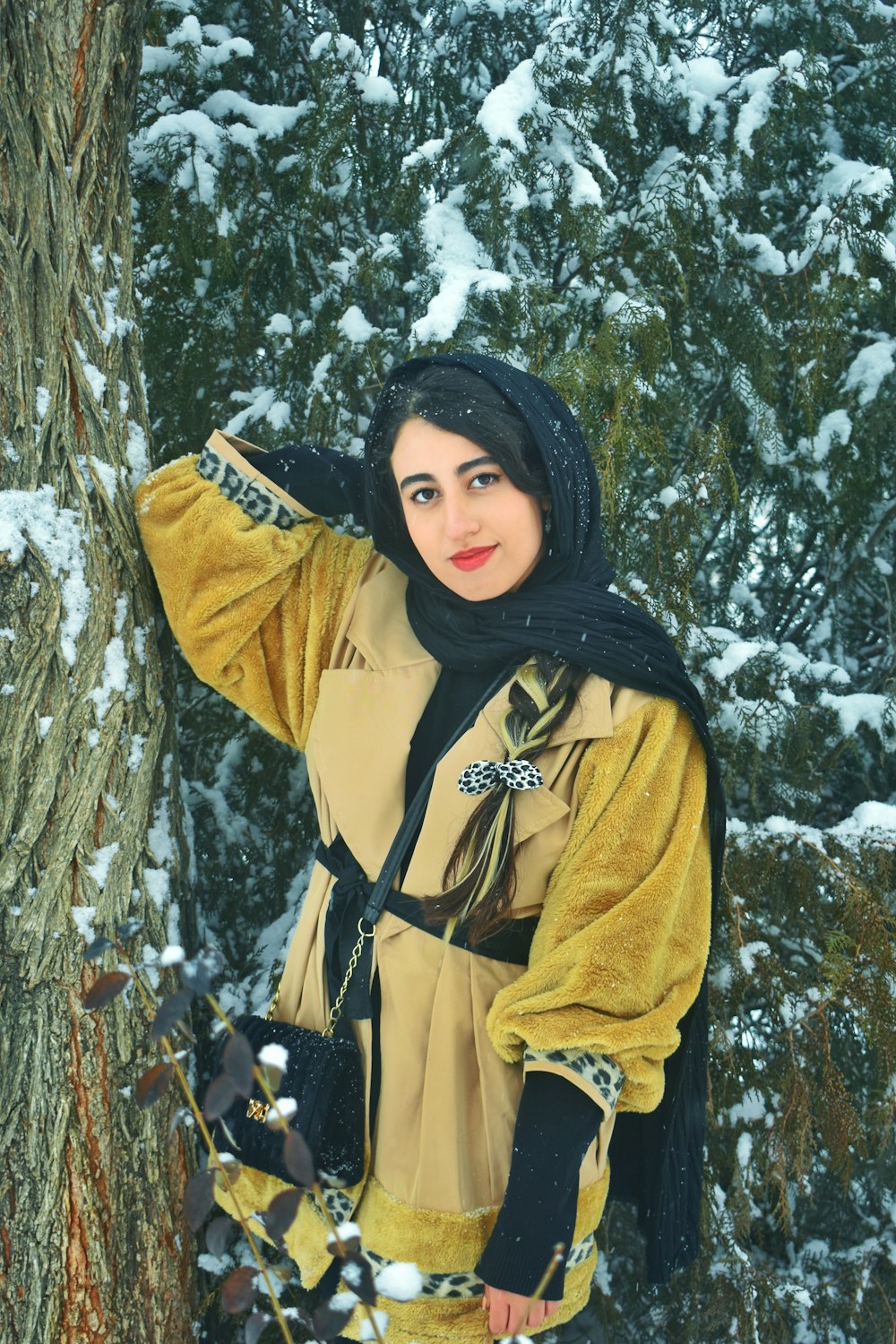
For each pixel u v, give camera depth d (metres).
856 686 2.56
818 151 2.50
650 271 2.25
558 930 1.37
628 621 1.48
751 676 2.19
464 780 1.40
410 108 2.58
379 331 2.31
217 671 1.66
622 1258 2.31
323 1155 1.43
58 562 1.50
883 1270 2.28
